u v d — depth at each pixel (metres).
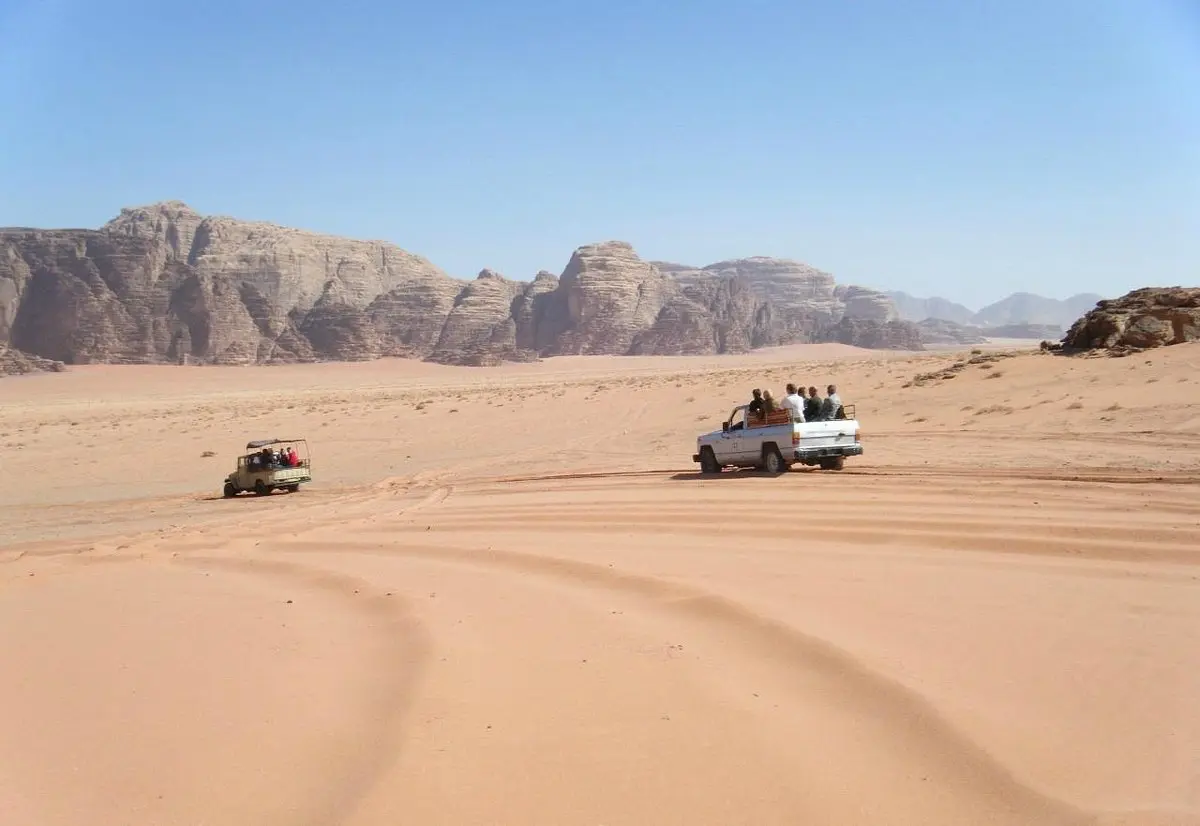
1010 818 5.25
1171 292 42.75
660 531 15.38
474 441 40.81
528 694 7.68
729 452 22.53
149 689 8.58
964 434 27.34
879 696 7.14
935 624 8.99
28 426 67.19
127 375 195.00
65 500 30.58
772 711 7.02
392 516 20.20
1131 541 12.06
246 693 8.24
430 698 7.66
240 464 28.48
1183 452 20.25
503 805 5.71
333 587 12.75
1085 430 25.38
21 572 15.94
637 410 47.78
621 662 8.42
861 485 18.59
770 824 5.35
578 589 11.55
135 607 12.32
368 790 5.97
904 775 5.86
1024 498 15.81
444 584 12.34
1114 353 39.59
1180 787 5.48
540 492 22.22
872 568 11.59
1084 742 6.18
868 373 58.72
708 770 6.07
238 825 5.68
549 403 54.38
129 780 6.48
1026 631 8.62
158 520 23.28
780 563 12.22
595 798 5.75
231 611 11.69
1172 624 8.66
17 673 9.41
